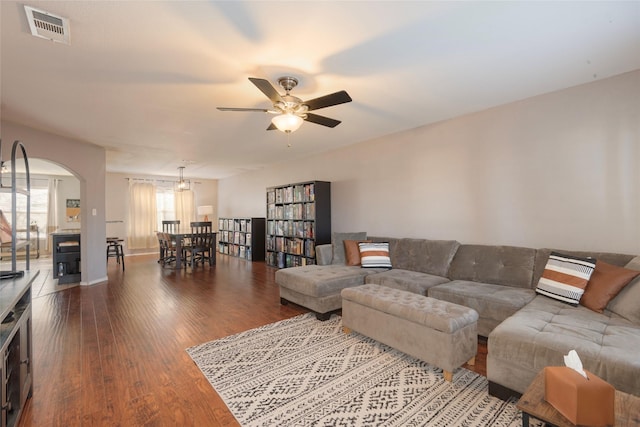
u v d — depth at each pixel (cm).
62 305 383
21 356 173
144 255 839
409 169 425
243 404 189
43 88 274
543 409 121
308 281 338
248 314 351
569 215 289
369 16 182
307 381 213
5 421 146
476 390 201
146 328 309
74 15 175
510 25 193
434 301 252
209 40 204
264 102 312
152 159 632
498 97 312
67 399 192
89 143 482
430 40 208
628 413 118
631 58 236
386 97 309
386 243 418
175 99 302
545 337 176
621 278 214
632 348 161
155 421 173
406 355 251
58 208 828
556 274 252
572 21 189
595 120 274
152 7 170
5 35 194
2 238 190
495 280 306
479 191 353
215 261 682
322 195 543
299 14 178
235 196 897
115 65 235
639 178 254
